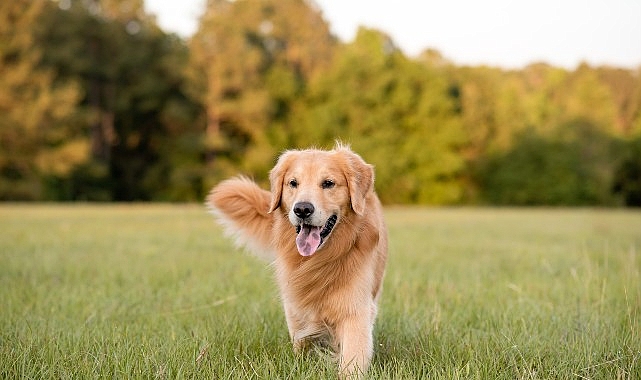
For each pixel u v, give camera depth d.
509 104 45.09
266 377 3.42
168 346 3.93
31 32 32.78
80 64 34.75
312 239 3.91
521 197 44.19
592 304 5.36
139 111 37.62
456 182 43.56
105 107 37.00
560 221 21.64
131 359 3.57
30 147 32.12
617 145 44.25
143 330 4.48
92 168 33.94
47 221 14.91
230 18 36.22
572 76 51.72
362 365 3.73
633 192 43.62
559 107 46.91
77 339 4.07
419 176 41.53
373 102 40.38
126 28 37.44
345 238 4.04
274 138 38.44
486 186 45.19
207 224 15.14
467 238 13.05
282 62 40.84
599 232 15.48
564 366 3.63
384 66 41.69
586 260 7.40
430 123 41.88
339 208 4.09
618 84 52.66
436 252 9.78
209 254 9.00
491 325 4.66
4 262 7.67
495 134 45.03
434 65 46.34
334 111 39.00
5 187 31.69
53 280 6.59
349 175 4.16
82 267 7.46
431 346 4.09
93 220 15.84
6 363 3.52
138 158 38.53
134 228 13.63
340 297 3.96
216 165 36.84
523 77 52.72
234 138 38.59
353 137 38.94
